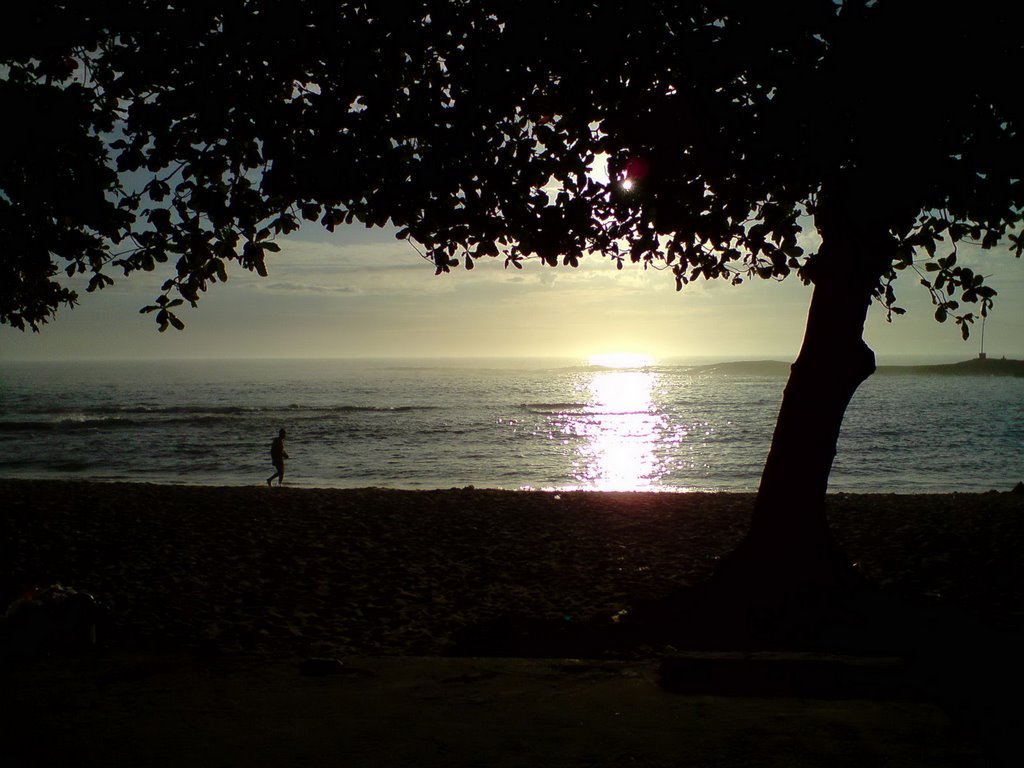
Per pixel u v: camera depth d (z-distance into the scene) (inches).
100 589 372.5
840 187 316.5
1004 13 281.0
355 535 502.6
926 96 287.3
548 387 4532.5
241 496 682.2
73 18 300.2
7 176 316.8
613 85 306.8
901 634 288.2
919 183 300.7
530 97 312.3
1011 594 350.9
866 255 328.2
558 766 164.7
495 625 319.6
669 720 191.2
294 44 296.4
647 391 4033.0
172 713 199.9
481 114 304.7
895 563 415.5
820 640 290.7
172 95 294.2
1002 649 256.7
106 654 260.7
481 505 632.4
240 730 187.6
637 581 389.4
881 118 293.0
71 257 339.9
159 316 323.0
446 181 303.0
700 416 2420.0
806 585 327.0
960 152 303.4
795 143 299.4
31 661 248.4
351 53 295.3
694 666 232.7
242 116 298.5
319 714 198.7
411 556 446.9
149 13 294.4
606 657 275.4
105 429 1916.8
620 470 1273.4
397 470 1254.3
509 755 170.7
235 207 311.3
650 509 612.1
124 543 470.6
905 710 196.5
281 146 296.7
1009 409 2635.3
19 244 333.4
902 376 5856.3
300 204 318.0
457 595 368.2
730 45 290.8
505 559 439.8
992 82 286.7
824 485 338.0
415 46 298.5
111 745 178.7
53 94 306.2
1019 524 511.2
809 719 189.8
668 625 315.6
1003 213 314.0
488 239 321.4
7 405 2844.5
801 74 290.0
